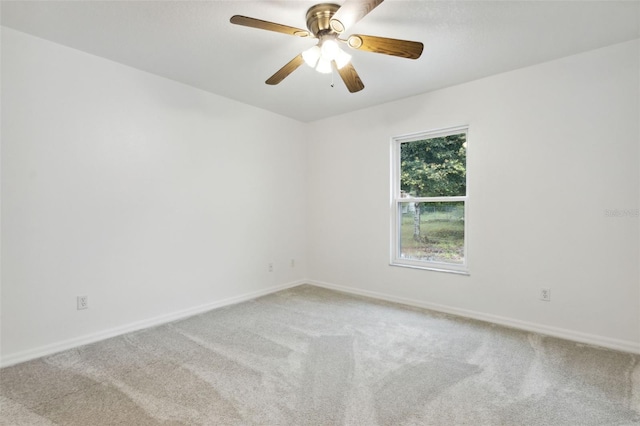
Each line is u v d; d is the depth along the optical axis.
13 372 2.05
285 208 4.20
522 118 2.79
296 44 2.37
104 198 2.62
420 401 1.74
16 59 2.20
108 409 1.66
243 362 2.18
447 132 3.29
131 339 2.57
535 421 1.57
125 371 2.06
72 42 2.35
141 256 2.83
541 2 1.88
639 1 1.86
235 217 3.60
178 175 3.09
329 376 2.00
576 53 2.53
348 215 4.04
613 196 2.42
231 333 2.69
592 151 2.49
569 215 2.60
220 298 3.44
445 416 1.62
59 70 2.38
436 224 3.41
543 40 2.32
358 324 2.89
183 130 3.12
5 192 2.16
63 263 2.41
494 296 2.96
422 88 3.23
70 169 2.44
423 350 2.37
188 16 2.02
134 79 2.78
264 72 2.85
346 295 3.88
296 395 1.80
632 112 2.35
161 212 2.97
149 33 2.22
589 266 2.52
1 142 2.15
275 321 2.97
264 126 3.91
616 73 2.39
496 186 2.94
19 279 2.22
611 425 1.55
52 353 2.32
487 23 2.10
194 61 2.65
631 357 2.25
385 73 2.87
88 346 2.44
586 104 2.51
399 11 1.96
